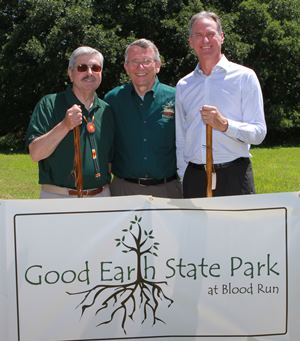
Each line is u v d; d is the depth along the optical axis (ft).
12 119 69.87
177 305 10.40
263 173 38.93
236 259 10.37
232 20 59.57
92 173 12.19
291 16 65.67
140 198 10.19
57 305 10.25
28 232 10.09
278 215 10.33
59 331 10.30
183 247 10.31
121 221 10.21
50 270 10.18
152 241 10.28
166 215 10.26
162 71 63.62
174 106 13.06
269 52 65.36
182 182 13.12
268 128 67.62
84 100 12.30
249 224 10.33
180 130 12.92
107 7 61.11
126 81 56.59
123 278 10.30
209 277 10.38
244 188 12.38
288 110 68.28
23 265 10.13
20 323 10.22
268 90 68.54
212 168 11.99
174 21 58.39
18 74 63.16
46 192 12.40
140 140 12.85
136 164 12.88
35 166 43.78
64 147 12.05
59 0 57.57
